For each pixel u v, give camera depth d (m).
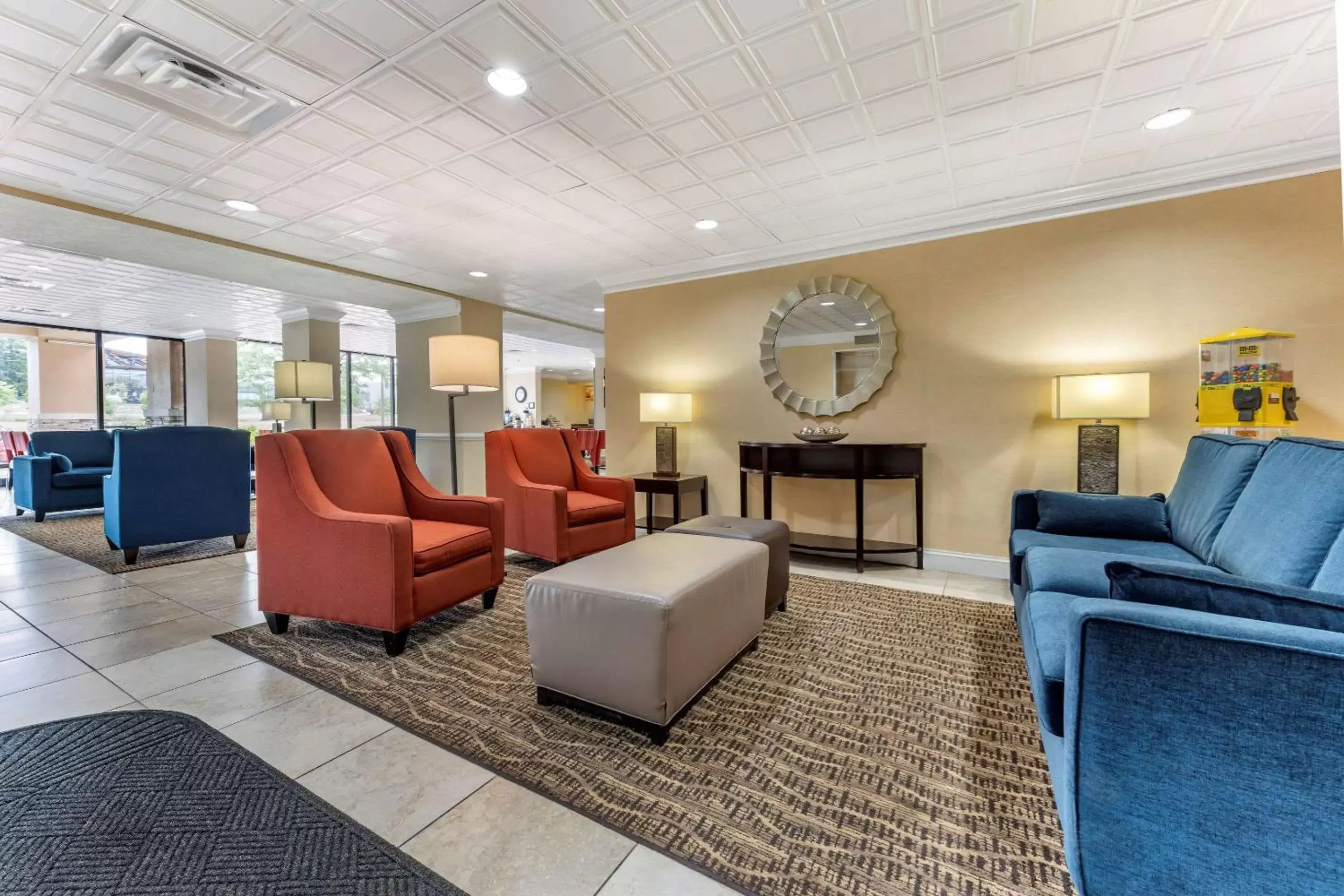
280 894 1.04
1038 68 2.02
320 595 2.21
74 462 5.52
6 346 6.88
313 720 1.67
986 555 3.36
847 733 1.62
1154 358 2.92
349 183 2.95
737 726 1.65
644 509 4.75
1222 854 0.75
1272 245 2.68
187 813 1.25
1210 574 0.89
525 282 5.03
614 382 4.88
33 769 1.40
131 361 7.67
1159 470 2.92
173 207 3.27
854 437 3.77
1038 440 3.21
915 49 1.92
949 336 3.45
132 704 1.75
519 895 1.04
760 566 2.15
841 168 2.79
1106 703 0.82
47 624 2.45
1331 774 0.70
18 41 1.86
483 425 5.89
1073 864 0.87
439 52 1.92
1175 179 2.81
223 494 3.74
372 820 1.24
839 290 3.78
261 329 7.31
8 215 3.24
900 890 1.06
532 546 3.32
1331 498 1.17
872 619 2.59
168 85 2.11
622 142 2.54
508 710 1.74
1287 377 2.51
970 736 1.60
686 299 4.48
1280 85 2.12
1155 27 1.81
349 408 9.44
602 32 1.83
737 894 1.05
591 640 1.63
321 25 1.79
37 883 1.05
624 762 1.47
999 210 3.23
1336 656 0.70
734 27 1.81
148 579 3.13
